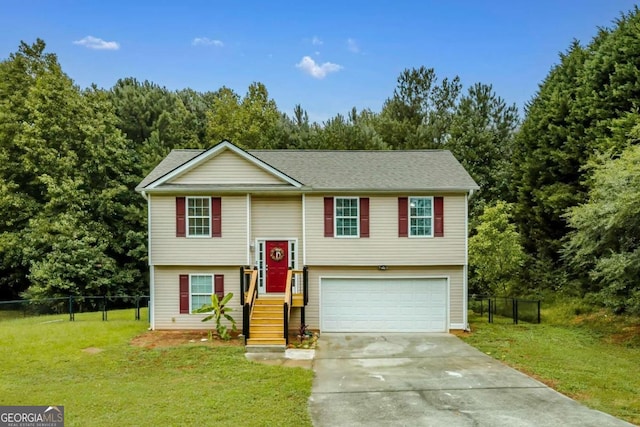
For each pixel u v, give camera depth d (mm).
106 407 8836
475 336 16141
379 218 17422
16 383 10359
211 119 40531
